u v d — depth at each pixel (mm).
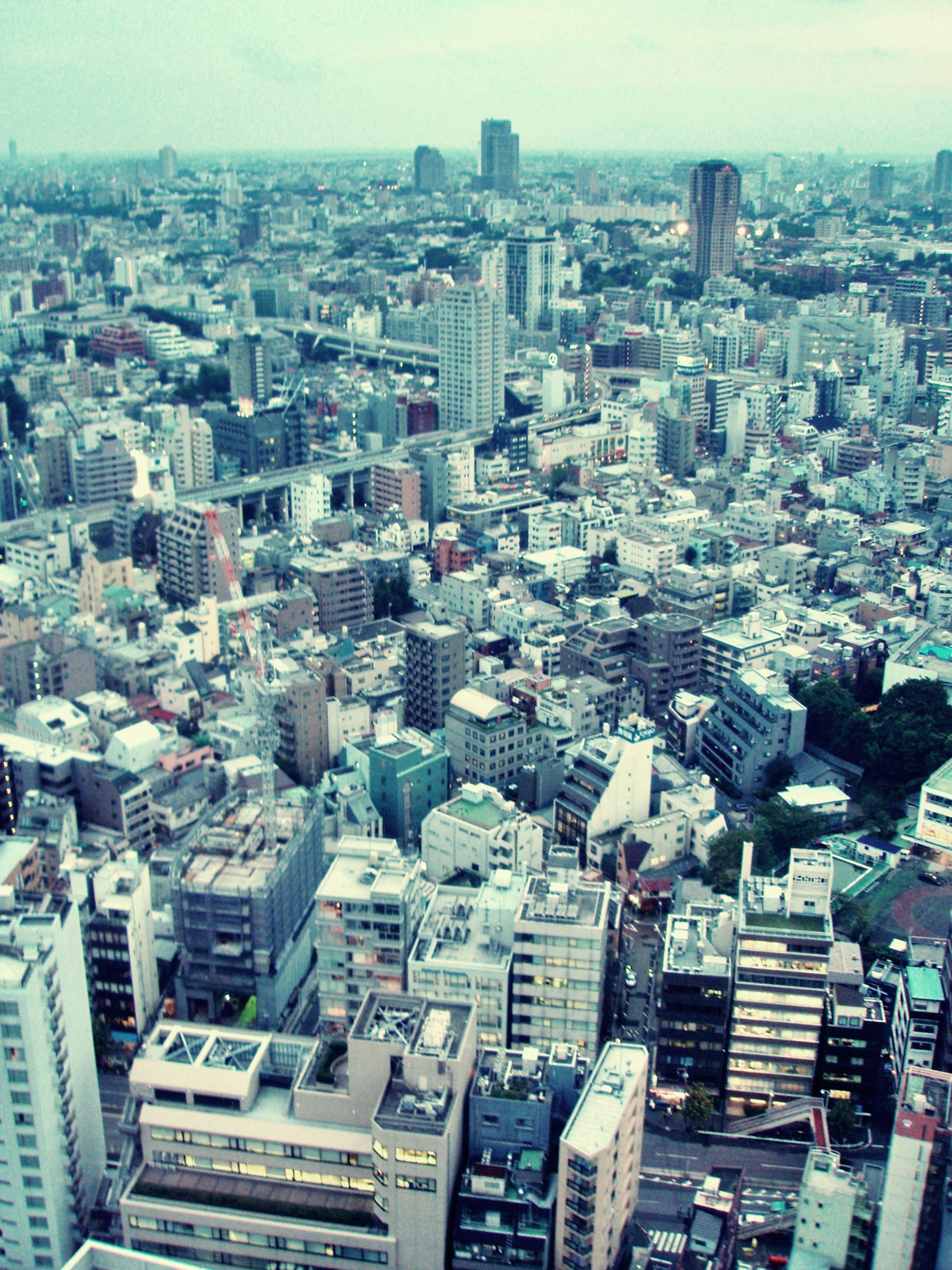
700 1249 199500
